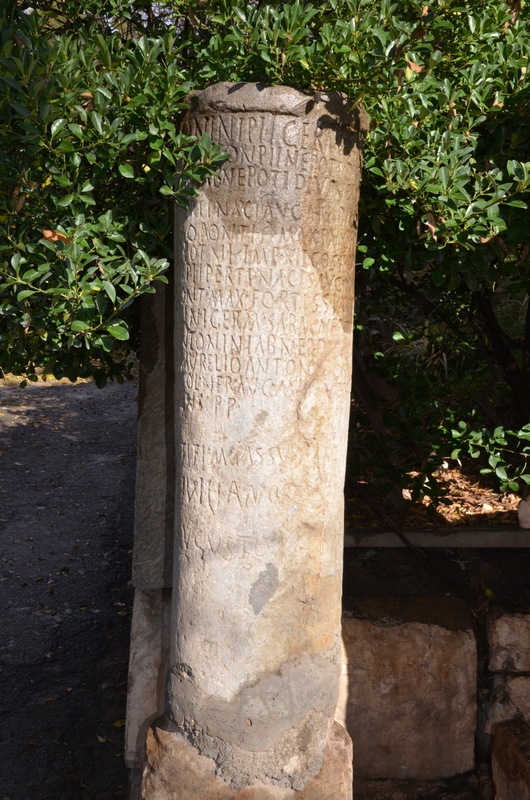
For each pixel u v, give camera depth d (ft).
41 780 11.69
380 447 11.62
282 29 6.69
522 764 9.52
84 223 7.17
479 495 13.05
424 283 12.93
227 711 7.73
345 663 10.66
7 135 6.82
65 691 13.94
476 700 10.95
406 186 7.23
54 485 24.22
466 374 15.16
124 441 28.43
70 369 10.21
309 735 7.93
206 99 7.00
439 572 11.48
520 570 11.61
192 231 7.23
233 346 7.22
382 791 10.77
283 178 6.93
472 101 7.63
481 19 7.69
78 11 8.73
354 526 11.71
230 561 7.54
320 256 7.18
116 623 16.35
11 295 7.59
